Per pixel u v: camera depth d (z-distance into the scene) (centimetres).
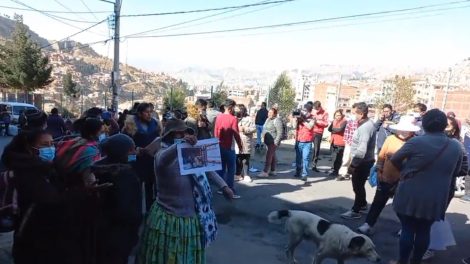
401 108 4644
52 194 246
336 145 923
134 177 275
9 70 3931
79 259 263
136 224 274
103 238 267
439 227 466
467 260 459
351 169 600
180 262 296
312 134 839
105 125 566
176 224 297
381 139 688
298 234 425
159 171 302
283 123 911
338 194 750
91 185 260
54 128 804
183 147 295
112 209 266
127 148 279
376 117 861
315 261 411
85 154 265
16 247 265
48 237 255
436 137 380
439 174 376
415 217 385
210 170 302
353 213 611
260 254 459
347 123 884
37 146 261
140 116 520
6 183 274
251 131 820
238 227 546
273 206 652
